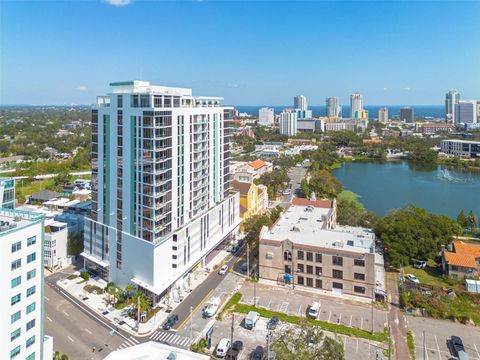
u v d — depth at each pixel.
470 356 68.94
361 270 88.88
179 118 93.19
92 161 96.94
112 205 93.75
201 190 107.31
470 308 85.06
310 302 87.75
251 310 84.31
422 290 90.31
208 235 109.56
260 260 98.12
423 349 70.56
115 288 88.69
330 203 128.12
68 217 122.00
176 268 92.94
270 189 196.75
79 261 112.19
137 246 88.31
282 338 59.25
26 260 56.03
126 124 87.81
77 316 82.44
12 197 75.25
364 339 73.31
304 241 96.56
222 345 69.44
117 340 74.38
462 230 134.75
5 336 53.22
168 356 52.88
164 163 87.75
